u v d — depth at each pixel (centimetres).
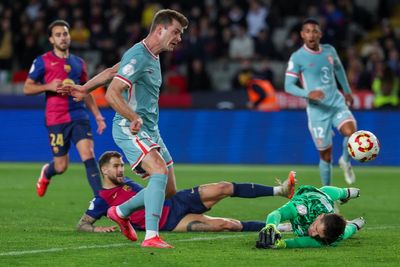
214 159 4156
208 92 4591
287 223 1986
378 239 1856
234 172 3681
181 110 4194
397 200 2758
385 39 5203
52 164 2477
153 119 1781
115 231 1953
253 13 5353
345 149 2644
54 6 5269
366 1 5866
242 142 4156
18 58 5178
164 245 1694
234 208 2505
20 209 2412
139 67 1705
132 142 1731
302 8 5509
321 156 2625
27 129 4169
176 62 5028
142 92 1747
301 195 1758
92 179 2314
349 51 4934
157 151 1733
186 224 1930
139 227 1942
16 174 3541
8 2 5462
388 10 5831
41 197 2736
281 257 1598
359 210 2483
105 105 4259
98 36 5103
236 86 4816
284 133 4138
